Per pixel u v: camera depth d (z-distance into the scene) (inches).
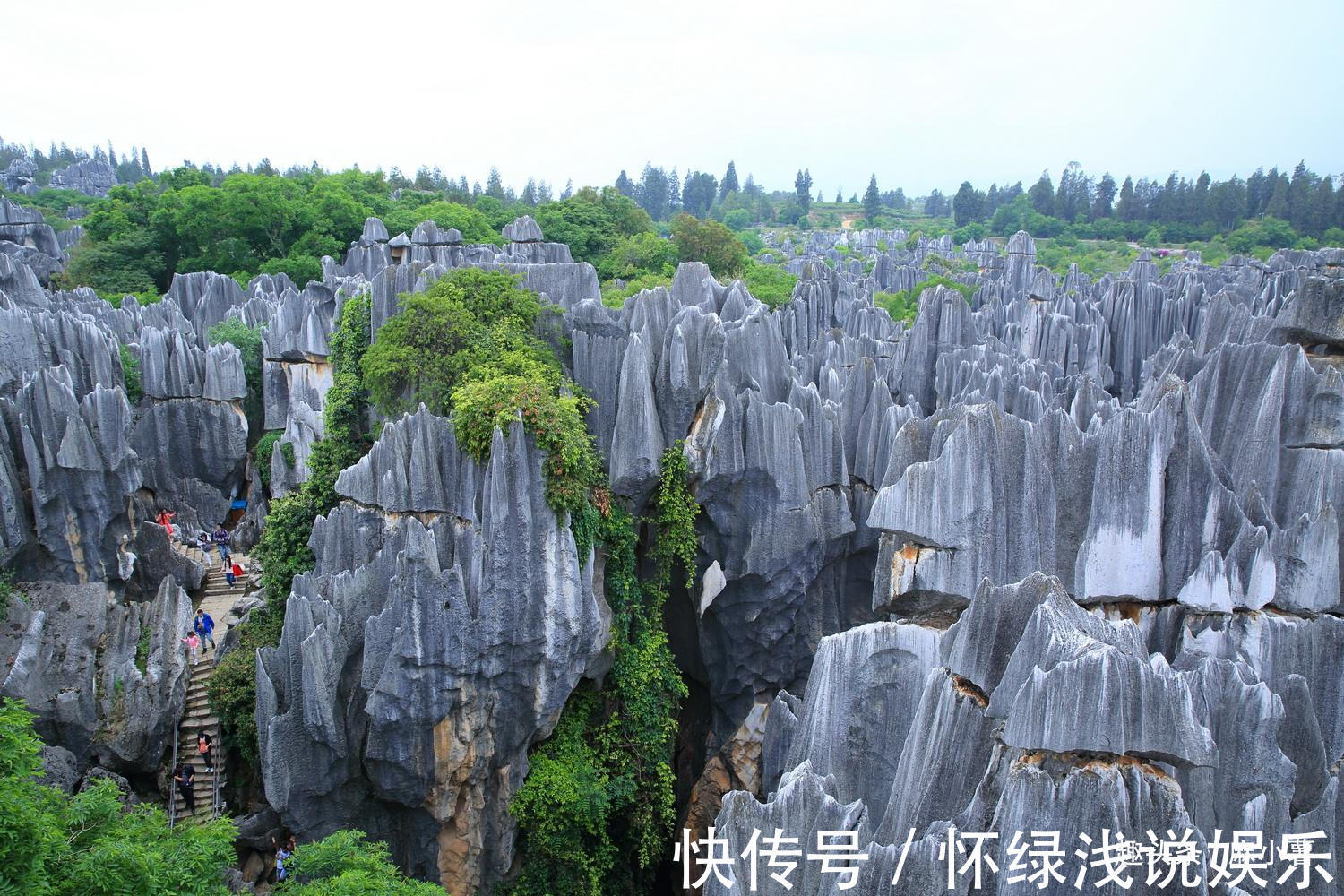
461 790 1167.6
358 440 1443.2
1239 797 914.1
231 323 2217.0
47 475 1386.6
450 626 1085.8
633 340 1309.1
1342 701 1088.2
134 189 3469.5
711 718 1598.2
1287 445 1293.1
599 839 1272.1
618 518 1320.1
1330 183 7116.1
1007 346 2452.0
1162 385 1424.7
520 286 1481.3
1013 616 791.7
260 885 1186.6
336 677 1104.2
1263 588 1096.8
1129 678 663.8
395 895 835.4
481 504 1128.2
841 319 2947.8
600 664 1286.9
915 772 835.4
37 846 596.7
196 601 1653.5
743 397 1368.1
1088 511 1121.4
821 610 1520.7
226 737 1279.5
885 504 1120.8
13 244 3225.9
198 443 1962.4
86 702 1251.2
